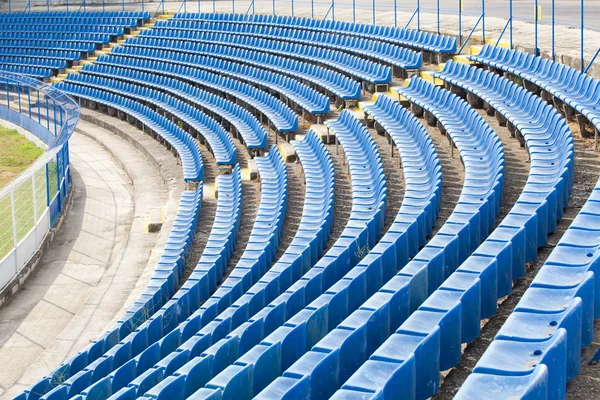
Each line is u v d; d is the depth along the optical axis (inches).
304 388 302.5
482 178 585.0
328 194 689.0
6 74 1395.2
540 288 320.5
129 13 1742.1
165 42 1565.0
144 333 522.3
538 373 235.9
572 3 1382.9
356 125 858.1
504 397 253.8
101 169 1160.2
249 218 784.9
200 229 799.1
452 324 323.3
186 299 572.1
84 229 912.3
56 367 572.1
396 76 1096.8
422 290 383.6
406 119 816.9
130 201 1008.2
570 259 346.0
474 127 713.6
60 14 1838.1
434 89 883.4
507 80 799.7
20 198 836.6
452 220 486.0
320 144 842.8
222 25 1528.1
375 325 349.7
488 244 405.4
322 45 1266.0
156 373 426.3
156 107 1323.8
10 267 743.7
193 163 1000.2
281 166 836.0
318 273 477.7
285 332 405.1
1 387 570.3
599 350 316.2
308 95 1053.8
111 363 494.9
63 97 1193.4
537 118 689.0
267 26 1454.2
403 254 479.2
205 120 1149.1
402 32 1169.4
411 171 673.6
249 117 1071.0
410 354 288.7
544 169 550.9
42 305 717.9
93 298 695.1
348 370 331.3
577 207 521.0
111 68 1539.1
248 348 421.1
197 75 1347.2
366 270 433.7
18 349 633.6
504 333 289.1
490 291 362.3
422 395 303.1
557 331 264.4
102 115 1432.1
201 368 389.7
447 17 1333.7
